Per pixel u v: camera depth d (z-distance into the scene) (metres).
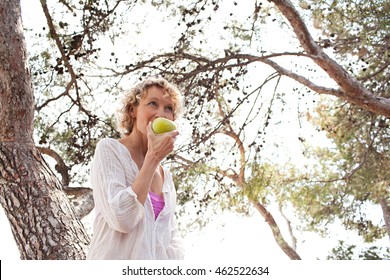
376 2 6.31
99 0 5.96
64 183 6.28
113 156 2.14
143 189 2.01
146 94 2.27
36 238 3.16
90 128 6.40
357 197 8.79
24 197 3.29
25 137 3.56
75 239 3.17
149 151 2.03
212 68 6.14
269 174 6.95
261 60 6.05
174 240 2.32
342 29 6.86
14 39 3.65
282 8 5.82
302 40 5.94
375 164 8.20
